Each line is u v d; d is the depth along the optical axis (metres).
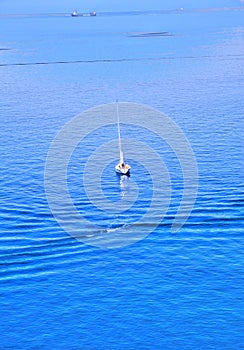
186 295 80.62
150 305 78.69
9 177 125.69
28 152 144.38
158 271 86.38
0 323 75.44
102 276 85.25
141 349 70.69
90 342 72.00
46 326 74.88
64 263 88.19
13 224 100.56
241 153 139.12
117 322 75.44
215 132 158.75
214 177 122.00
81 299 80.12
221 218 101.00
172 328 74.06
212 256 89.69
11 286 82.56
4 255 89.69
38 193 115.38
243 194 111.50
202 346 71.00
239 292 80.94
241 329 73.62
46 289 82.06
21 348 71.12
